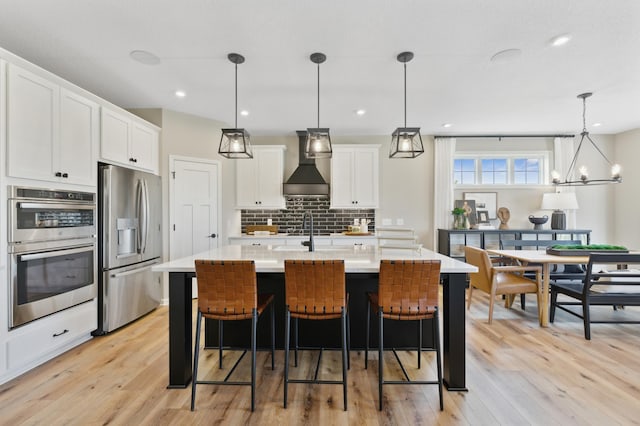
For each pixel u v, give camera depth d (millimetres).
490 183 5570
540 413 1818
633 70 2951
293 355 2588
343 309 1907
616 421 1744
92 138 2863
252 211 5492
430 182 5438
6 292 2092
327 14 2107
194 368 1894
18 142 2172
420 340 2434
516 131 5176
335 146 5188
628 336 2953
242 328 2689
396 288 1903
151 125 3816
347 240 4941
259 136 5461
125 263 3193
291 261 1896
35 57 2699
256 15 2119
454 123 4711
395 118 4465
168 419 1778
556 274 3783
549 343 2787
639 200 5004
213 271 1895
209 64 2828
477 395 2002
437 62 2789
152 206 3645
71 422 1744
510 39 2414
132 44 2492
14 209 2139
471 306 3930
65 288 2537
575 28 2270
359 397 1990
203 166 4438
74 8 2039
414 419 1774
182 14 2111
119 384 2133
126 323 3201
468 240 5086
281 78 3123
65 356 2543
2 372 2072
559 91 3469
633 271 3414
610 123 4727
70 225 2596
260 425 1728
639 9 2049
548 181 5461
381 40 2426
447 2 1987
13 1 1959
